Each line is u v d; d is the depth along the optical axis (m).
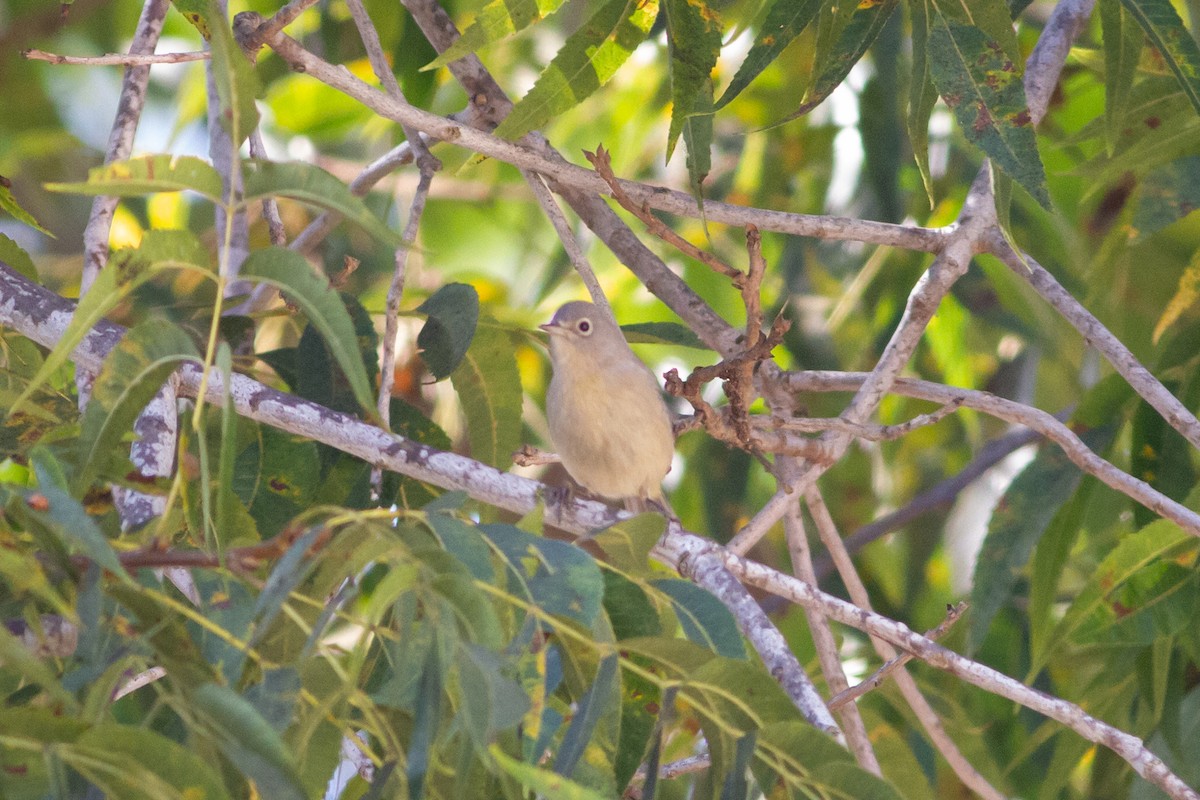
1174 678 11.23
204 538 5.98
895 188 14.66
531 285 17.59
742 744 5.54
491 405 9.74
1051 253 15.44
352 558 5.27
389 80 9.34
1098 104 15.00
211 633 5.48
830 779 5.55
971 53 8.09
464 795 5.67
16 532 5.73
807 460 8.87
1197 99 8.47
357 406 8.84
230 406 5.31
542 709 5.43
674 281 10.70
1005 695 6.79
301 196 5.14
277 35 8.70
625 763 6.11
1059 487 10.81
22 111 18.56
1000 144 8.02
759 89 16.66
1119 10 9.66
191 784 4.76
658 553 7.20
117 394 5.61
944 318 16.00
